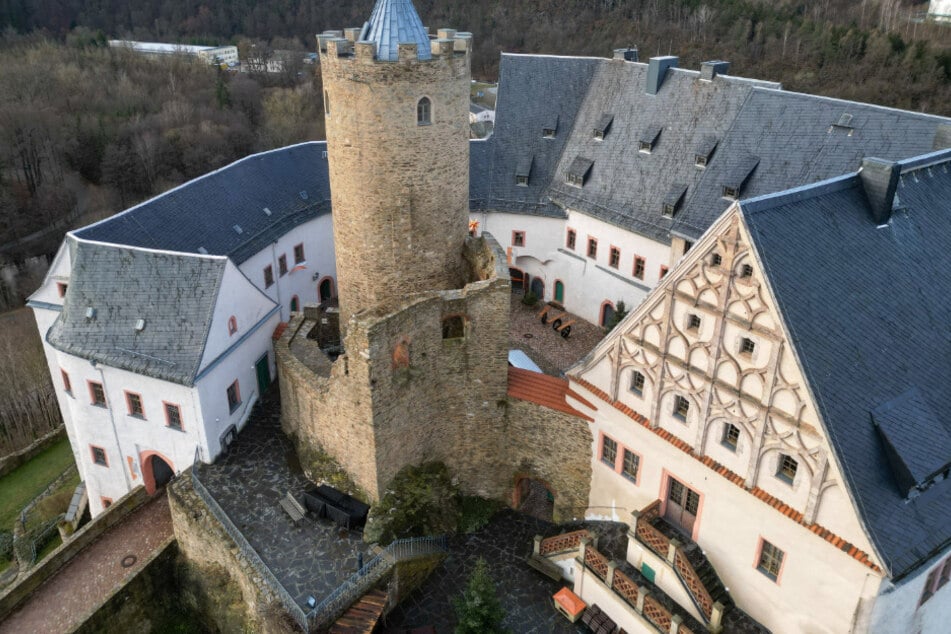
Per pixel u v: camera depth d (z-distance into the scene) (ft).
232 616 98.32
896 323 76.59
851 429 68.85
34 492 158.51
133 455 117.08
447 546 106.42
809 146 126.93
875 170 79.97
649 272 146.41
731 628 84.12
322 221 162.09
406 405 101.55
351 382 96.17
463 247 113.29
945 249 86.28
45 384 186.50
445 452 111.86
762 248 70.38
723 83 142.61
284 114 328.08
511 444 109.81
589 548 93.20
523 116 169.37
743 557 83.76
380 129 97.86
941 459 70.23
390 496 103.04
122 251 110.01
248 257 137.39
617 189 151.94
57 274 124.36
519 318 164.04
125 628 104.58
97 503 127.65
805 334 69.82
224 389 111.24
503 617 89.10
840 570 73.05
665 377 85.25
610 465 99.19
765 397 73.92
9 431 179.52
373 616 89.51
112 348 107.04
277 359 113.70
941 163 92.22
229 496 105.40
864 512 67.10
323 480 107.34
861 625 73.15
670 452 88.69
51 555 108.88
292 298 156.46
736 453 80.02
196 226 132.98
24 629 102.12
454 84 99.96
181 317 105.81
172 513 107.45
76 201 273.75
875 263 78.59
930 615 81.97
